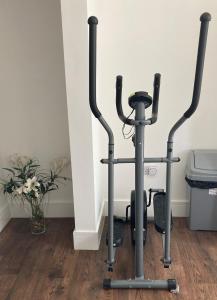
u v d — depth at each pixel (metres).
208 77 2.44
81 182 2.22
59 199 2.83
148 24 2.35
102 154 2.65
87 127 2.10
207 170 2.39
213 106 2.50
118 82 1.57
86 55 1.95
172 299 1.84
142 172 1.74
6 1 2.36
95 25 1.44
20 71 2.52
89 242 2.34
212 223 2.52
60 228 2.69
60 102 2.58
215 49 2.37
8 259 2.27
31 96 2.58
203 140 2.60
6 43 2.46
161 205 2.33
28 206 2.86
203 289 1.91
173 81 2.46
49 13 2.37
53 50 2.45
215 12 2.29
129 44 2.40
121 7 2.32
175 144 2.62
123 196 2.78
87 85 2.01
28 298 1.88
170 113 2.54
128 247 2.38
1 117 2.65
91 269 2.13
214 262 2.16
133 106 1.67
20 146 2.73
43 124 2.65
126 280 1.94
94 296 1.88
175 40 2.37
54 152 2.72
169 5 2.30
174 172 2.70
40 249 2.39
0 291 1.95
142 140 1.70
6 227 2.74
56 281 2.02
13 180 2.64
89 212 2.28
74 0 1.86
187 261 2.17
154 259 2.21
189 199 2.53
